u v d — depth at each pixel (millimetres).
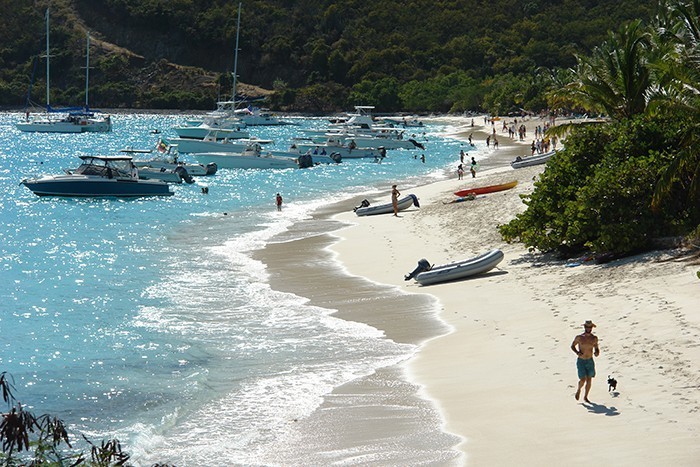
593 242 30672
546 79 171125
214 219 52938
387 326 26219
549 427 17047
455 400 19312
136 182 64125
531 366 20938
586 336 18062
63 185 63281
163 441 18188
